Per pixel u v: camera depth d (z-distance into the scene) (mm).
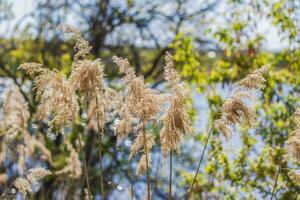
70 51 14891
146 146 6109
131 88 5715
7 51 15070
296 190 8695
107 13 15945
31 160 9703
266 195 8742
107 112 7355
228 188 9117
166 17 15633
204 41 12258
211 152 9078
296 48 9852
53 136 6773
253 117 5941
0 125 7949
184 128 5688
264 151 9086
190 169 12969
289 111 9469
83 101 5809
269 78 9422
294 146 6055
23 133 8406
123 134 7094
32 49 15219
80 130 12102
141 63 16656
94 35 15750
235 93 5941
